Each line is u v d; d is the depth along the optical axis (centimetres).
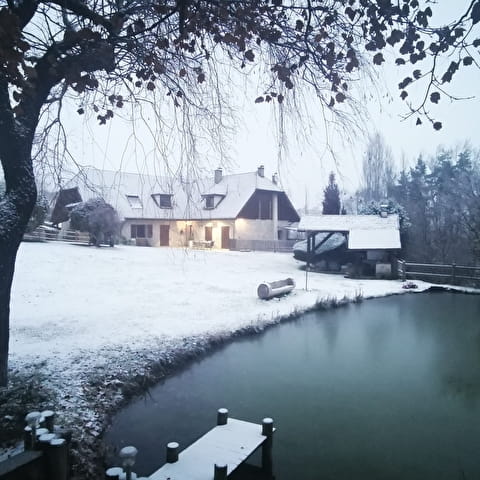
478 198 2395
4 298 568
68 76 411
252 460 539
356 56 386
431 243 2689
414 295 1895
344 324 1327
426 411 684
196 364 920
